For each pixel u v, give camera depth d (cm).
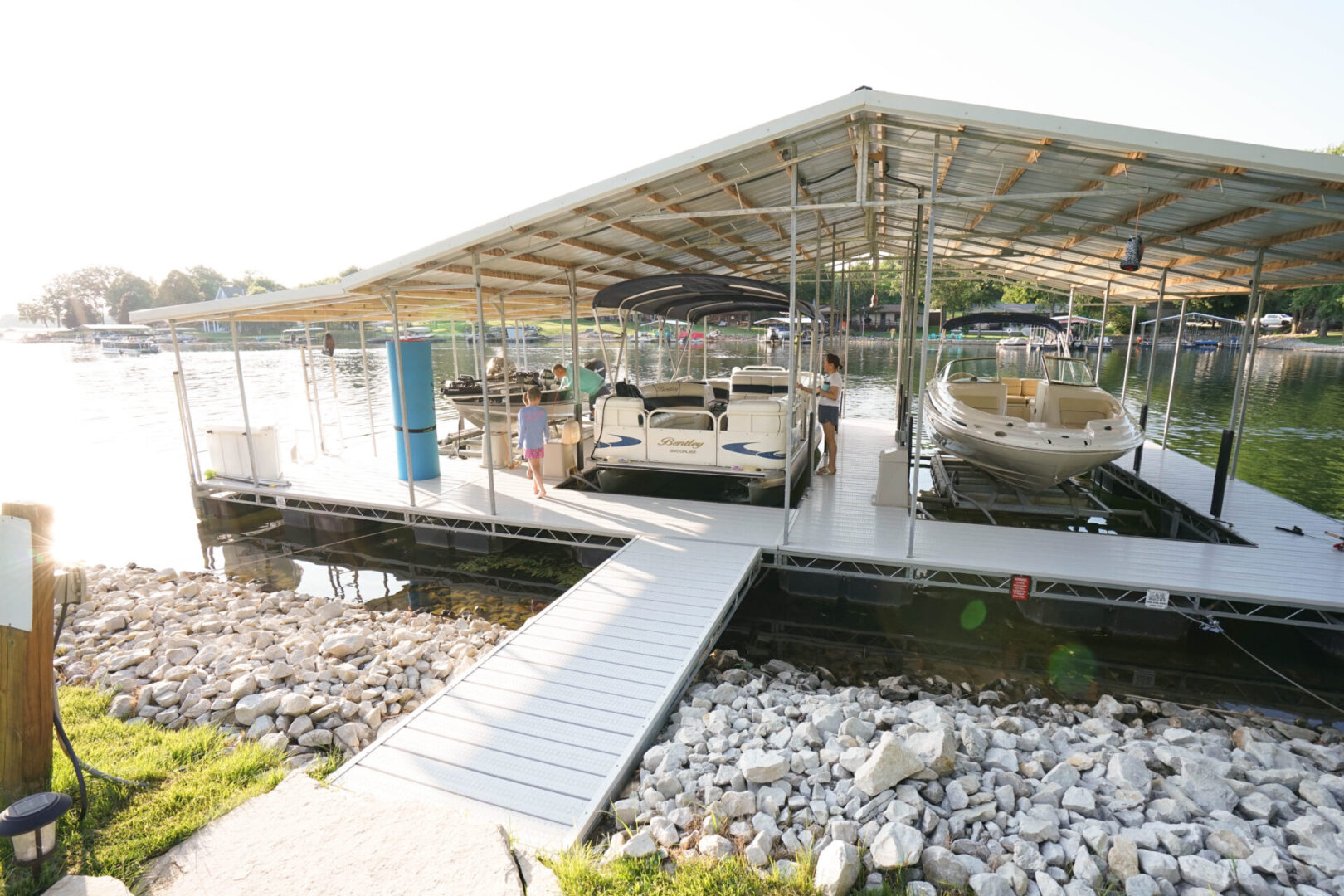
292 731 421
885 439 1258
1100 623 618
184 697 461
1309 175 414
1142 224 717
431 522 805
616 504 823
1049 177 648
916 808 307
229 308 840
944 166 697
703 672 539
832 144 591
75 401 2322
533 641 489
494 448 1059
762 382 1092
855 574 635
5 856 274
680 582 592
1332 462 1272
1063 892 270
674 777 343
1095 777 355
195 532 940
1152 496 923
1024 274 1320
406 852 273
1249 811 332
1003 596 678
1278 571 596
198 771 351
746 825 308
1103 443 762
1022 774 364
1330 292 4594
